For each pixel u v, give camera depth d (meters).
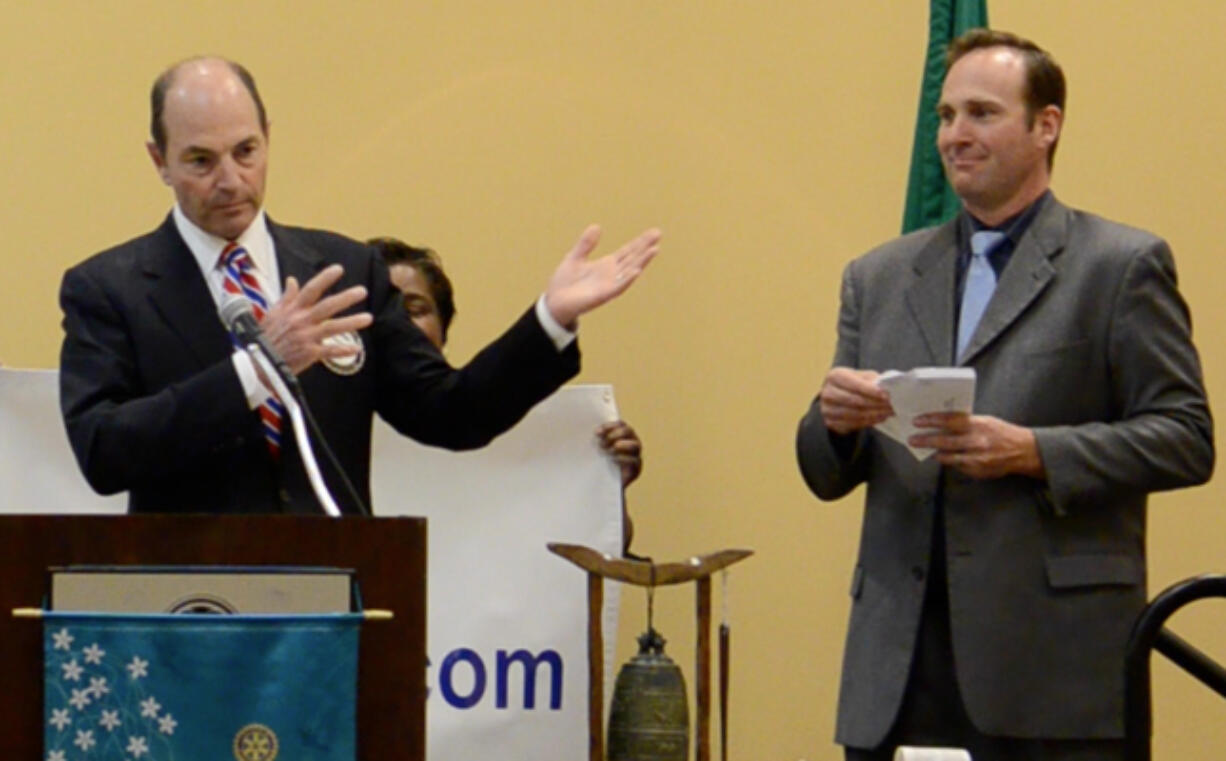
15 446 6.33
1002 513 4.95
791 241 7.75
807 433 5.27
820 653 7.60
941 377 4.61
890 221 7.72
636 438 6.43
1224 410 7.53
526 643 6.32
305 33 7.73
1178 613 7.45
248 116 4.58
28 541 3.30
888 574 5.11
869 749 5.03
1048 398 4.99
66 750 3.24
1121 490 4.86
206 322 4.58
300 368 4.09
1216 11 7.72
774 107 7.80
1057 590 4.89
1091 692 4.84
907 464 5.14
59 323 7.50
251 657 3.28
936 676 5.03
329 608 3.34
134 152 7.61
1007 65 5.15
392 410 4.75
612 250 7.74
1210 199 7.64
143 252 4.68
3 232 7.53
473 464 6.39
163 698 3.26
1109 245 5.07
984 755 4.93
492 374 4.54
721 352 7.72
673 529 7.66
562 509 6.36
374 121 7.74
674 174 7.78
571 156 7.77
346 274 4.77
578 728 6.28
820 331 7.72
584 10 7.83
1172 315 5.01
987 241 5.19
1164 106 7.68
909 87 7.73
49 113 7.60
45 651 3.25
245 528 3.35
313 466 3.91
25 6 7.64
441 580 6.33
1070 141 7.68
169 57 7.66
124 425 4.21
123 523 3.33
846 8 7.80
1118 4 7.72
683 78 7.82
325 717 3.29
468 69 7.79
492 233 7.71
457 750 6.27
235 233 4.60
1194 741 7.42
